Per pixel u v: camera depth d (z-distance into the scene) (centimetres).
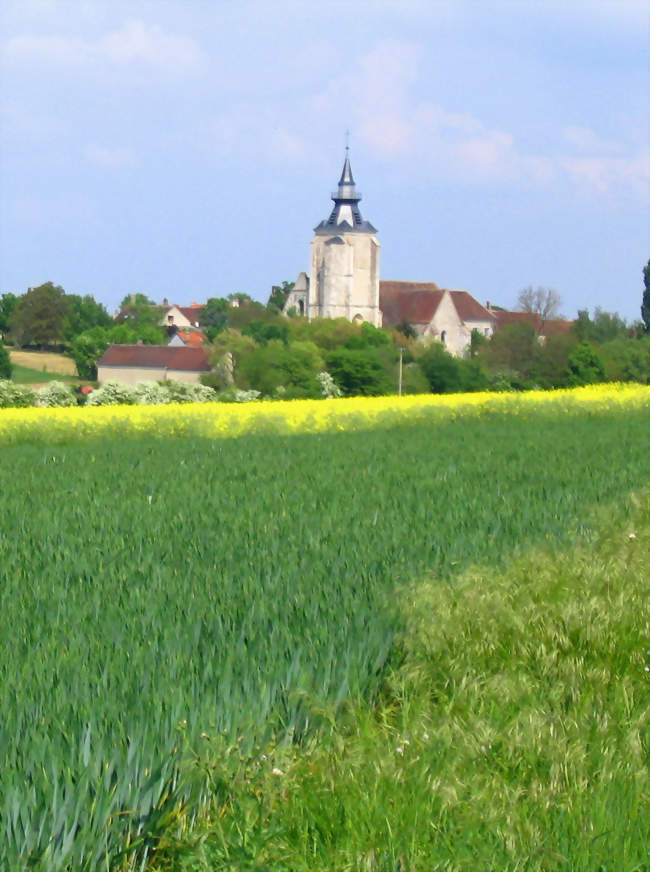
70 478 2889
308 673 1049
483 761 888
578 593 1352
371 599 1338
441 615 1227
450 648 1183
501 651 1176
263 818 800
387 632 1230
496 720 975
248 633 1175
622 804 822
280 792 832
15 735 863
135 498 2397
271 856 756
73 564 1577
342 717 996
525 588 1347
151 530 1914
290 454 3647
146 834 798
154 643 1111
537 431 4634
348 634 1191
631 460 3309
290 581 1438
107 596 1355
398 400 6328
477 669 1126
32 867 731
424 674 1104
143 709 919
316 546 1700
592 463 3209
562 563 1509
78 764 819
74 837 772
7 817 754
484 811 793
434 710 1025
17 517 2122
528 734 918
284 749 890
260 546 1730
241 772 846
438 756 880
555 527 1939
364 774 846
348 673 1081
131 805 815
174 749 869
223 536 1822
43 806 783
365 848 752
